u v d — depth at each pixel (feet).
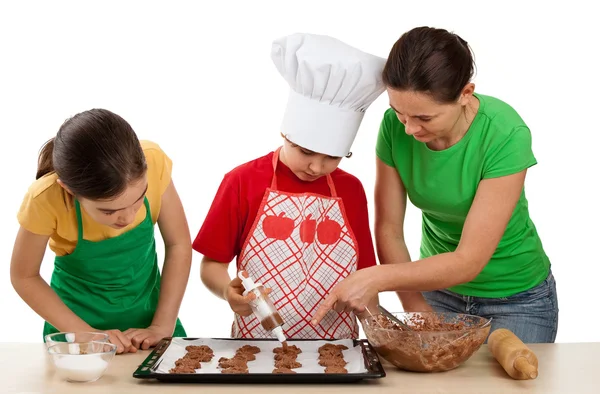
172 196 6.44
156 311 6.39
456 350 5.18
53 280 6.60
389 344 5.25
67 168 5.08
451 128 5.98
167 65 12.82
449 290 7.23
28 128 12.73
